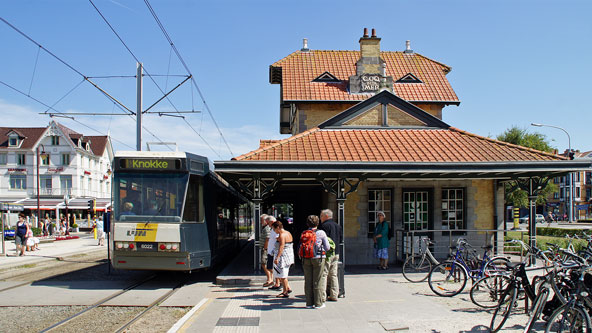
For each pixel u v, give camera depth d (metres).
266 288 10.48
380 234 13.09
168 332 6.78
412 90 18.75
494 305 8.16
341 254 11.27
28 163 58.78
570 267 6.21
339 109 18.16
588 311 5.71
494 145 13.15
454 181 14.64
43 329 7.22
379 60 18.17
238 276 11.55
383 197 14.57
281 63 19.89
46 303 9.33
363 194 14.45
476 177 13.22
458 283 9.53
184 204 11.04
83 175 60.50
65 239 34.28
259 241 11.81
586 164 11.55
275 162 10.91
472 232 14.61
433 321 7.27
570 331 5.51
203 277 12.76
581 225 54.56
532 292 6.62
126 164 11.08
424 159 11.80
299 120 18.08
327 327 6.97
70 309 8.80
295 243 23.80
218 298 9.47
